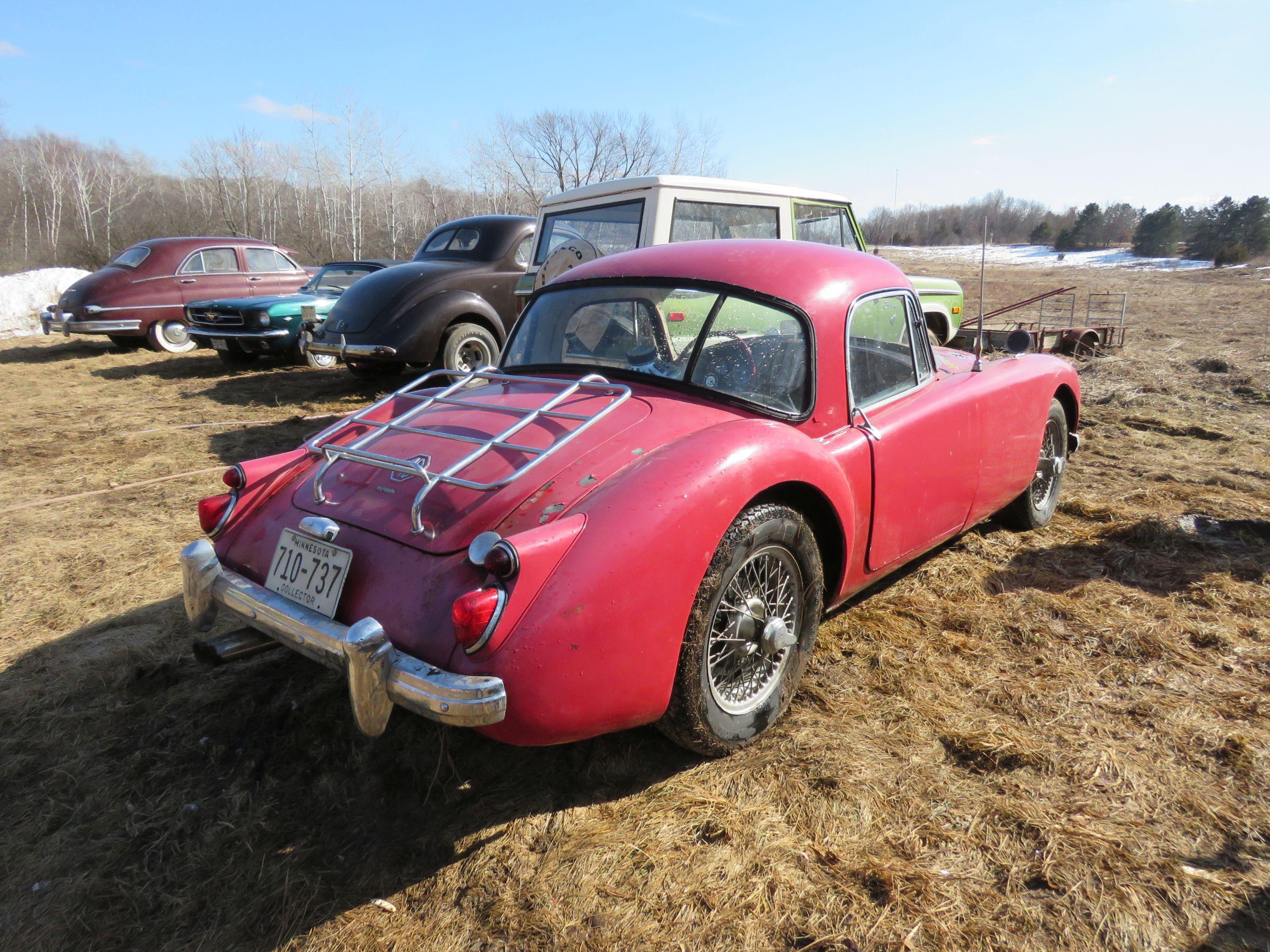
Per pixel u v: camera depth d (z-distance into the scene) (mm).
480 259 7871
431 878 1916
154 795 2262
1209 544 3674
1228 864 1857
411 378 9109
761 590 2342
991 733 2352
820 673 2738
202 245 12391
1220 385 8305
